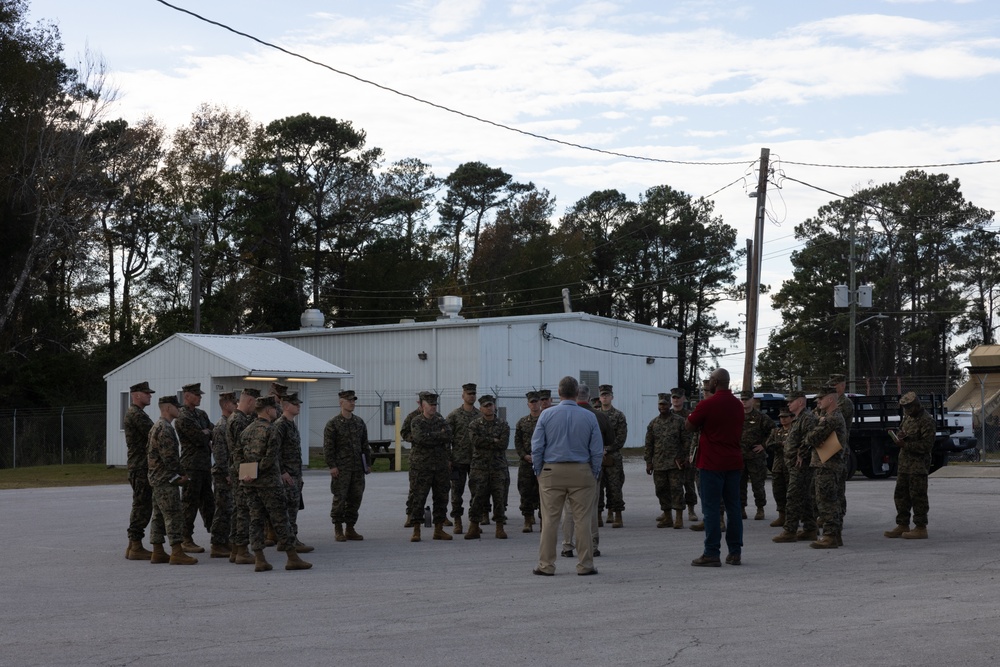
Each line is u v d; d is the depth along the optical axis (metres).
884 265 78.75
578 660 7.21
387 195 78.50
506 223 88.06
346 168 75.19
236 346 36.78
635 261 88.56
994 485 25.53
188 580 11.32
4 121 49.28
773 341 79.06
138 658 7.40
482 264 86.12
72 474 35.12
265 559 12.74
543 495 11.48
